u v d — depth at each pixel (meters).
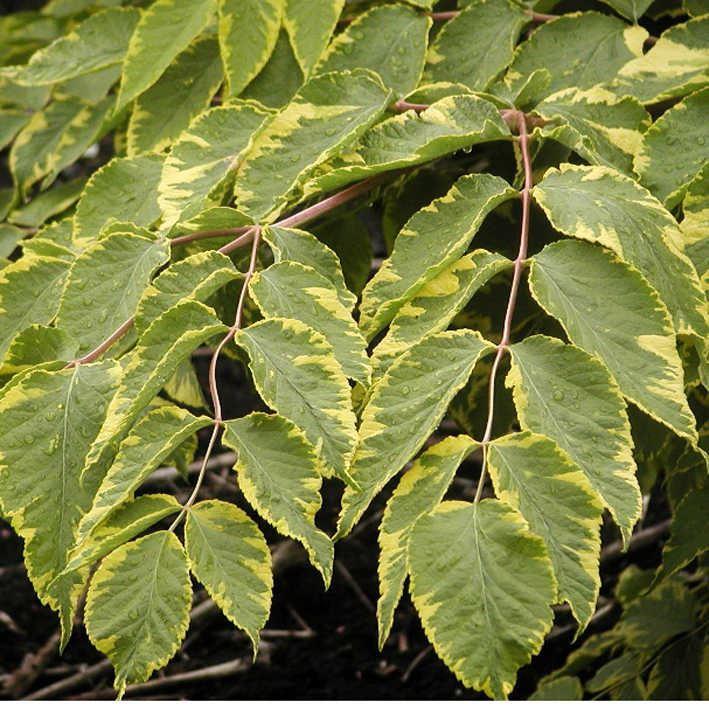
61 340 1.17
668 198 1.19
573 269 1.11
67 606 1.11
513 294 1.12
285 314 1.12
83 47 1.46
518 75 1.33
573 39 1.33
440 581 1.00
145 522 1.06
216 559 1.06
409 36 1.34
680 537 1.42
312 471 1.06
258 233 1.19
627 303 1.09
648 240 1.12
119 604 1.06
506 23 1.35
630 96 1.25
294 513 1.05
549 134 1.21
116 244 1.19
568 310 1.09
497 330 1.42
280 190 1.21
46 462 1.12
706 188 1.16
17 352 1.17
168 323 1.11
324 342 1.09
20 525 1.11
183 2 1.36
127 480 1.07
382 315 1.13
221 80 1.42
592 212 1.12
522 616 0.99
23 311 1.23
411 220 1.17
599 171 1.16
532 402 1.06
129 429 1.12
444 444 1.05
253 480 1.06
